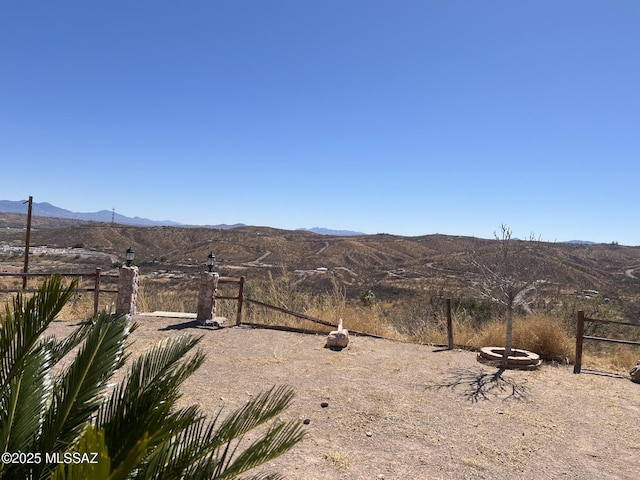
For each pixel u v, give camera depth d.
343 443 4.70
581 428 5.35
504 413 5.73
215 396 5.84
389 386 6.63
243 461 2.15
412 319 12.22
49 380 2.42
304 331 10.16
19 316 1.77
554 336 8.76
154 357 2.60
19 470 1.84
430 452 4.59
